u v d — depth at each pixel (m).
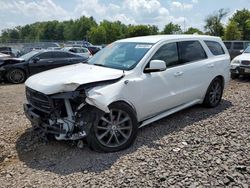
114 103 4.64
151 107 5.32
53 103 4.46
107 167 4.14
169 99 5.66
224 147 4.64
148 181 3.71
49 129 4.65
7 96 9.64
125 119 4.77
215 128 5.57
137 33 103.94
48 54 13.71
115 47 6.01
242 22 93.75
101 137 4.57
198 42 6.68
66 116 4.55
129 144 4.79
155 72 5.34
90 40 108.56
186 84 6.06
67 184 3.75
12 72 12.85
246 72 11.62
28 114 4.97
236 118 6.18
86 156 4.52
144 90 5.11
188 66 6.11
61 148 4.86
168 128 5.66
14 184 3.85
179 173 3.87
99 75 4.71
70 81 4.42
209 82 6.74
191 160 4.23
